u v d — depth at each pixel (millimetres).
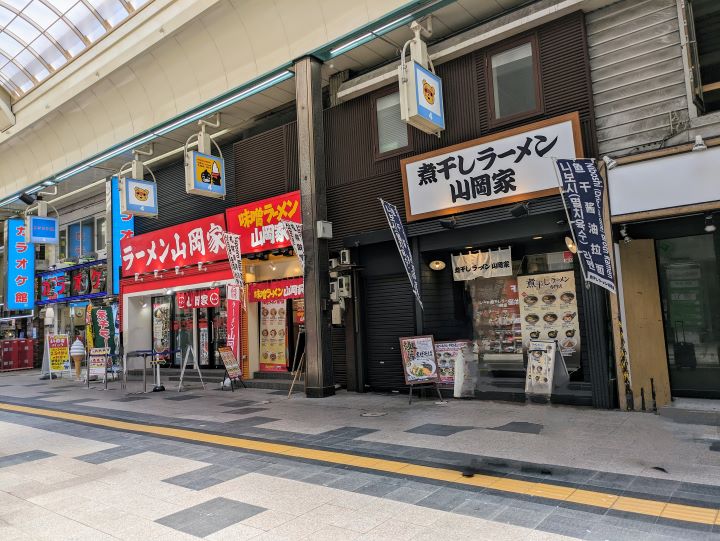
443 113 9797
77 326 21469
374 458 5883
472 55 9609
